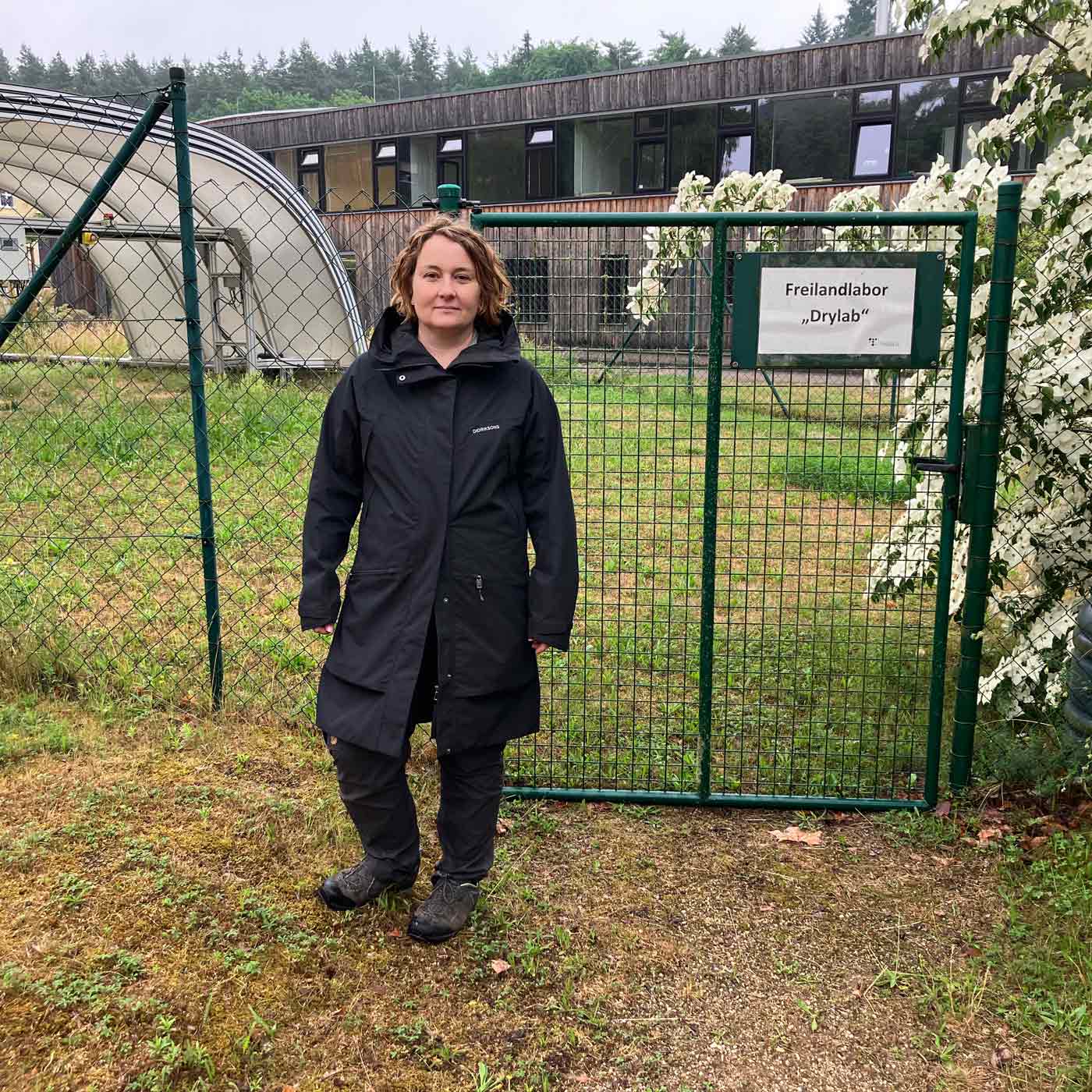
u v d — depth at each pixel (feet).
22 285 22.03
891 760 13.00
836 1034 8.11
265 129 79.05
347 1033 7.85
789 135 58.29
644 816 11.66
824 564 21.09
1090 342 12.51
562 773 12.44
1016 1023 8.17
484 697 8.29
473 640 8.13
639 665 15.90
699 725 12.53
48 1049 7.30
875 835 11.28
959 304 10.94
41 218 43.60
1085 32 13.15
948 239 11.41
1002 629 15.98
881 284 10.99
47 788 10.99
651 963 8.93
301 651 15.17
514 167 68.03
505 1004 8.29
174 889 9.27
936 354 11.13
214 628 13.23
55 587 17.71
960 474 11.32
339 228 70.85
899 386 14.35
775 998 8.53
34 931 8.52
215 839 10.19
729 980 8.75
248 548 20.83
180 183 12.07
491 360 8.07
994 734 13.01
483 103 68.03
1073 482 13.41
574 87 64.54
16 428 29.58
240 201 41.42
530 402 8.27
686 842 11.09
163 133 29.89
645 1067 7.71
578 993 8.49
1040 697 13.51
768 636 17.25
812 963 8.98
